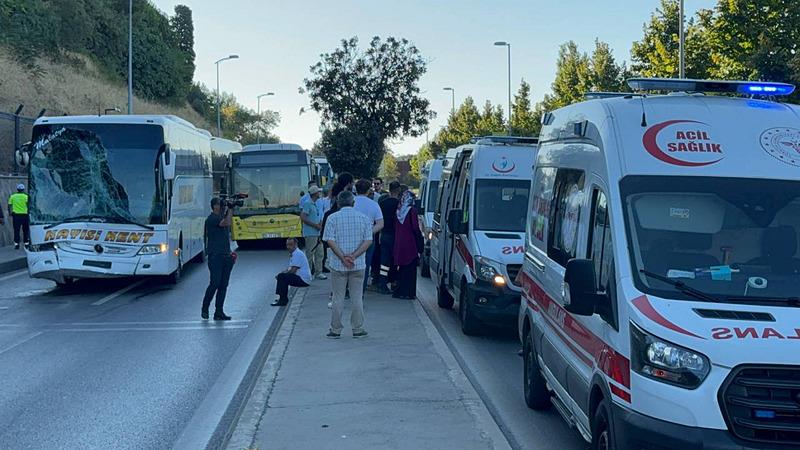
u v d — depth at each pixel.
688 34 33.50
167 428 7.81
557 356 6.88
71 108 45.50
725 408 4.72
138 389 9.29
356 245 11.01
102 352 11.30
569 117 7.53
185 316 14.25
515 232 12.30
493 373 9.97
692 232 5.64
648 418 4.87
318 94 41.28
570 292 5.62
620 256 5.55
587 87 44.91
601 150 6.21
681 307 5.12
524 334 8.53
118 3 66.88
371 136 40.75
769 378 4.74
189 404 8.65
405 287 14.82
